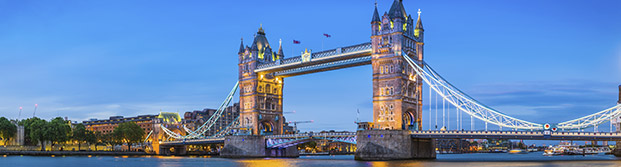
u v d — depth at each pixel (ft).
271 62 620.90
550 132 406.62
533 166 393.09
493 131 432.25
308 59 570.87
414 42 523.70
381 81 506.89
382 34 510.99
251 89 638.94
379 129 480.64
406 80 507.71
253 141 611.06
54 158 638.12
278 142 602.03
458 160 499.51
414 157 485.97
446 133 459.32
